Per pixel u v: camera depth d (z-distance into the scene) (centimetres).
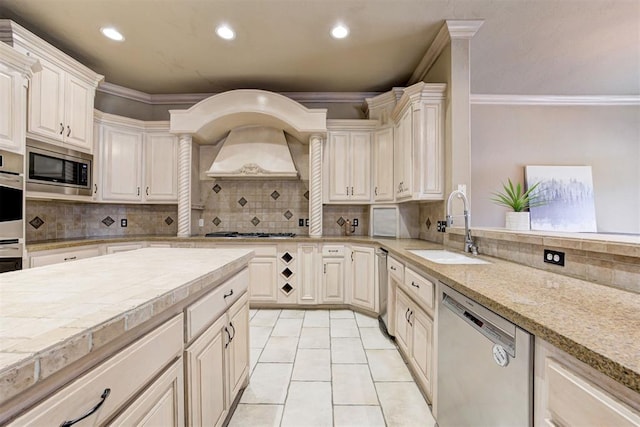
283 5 226
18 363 47
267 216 397
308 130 340
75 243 274
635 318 76
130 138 352
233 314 152
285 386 185
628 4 219
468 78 248
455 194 232
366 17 238
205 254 171
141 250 190
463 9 228
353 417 157
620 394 55
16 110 216
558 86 366
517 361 84
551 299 94
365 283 314
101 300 79
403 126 291
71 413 57
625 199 397
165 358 90
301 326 284
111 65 318
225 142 372
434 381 151
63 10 232
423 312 170
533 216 392
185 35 264
